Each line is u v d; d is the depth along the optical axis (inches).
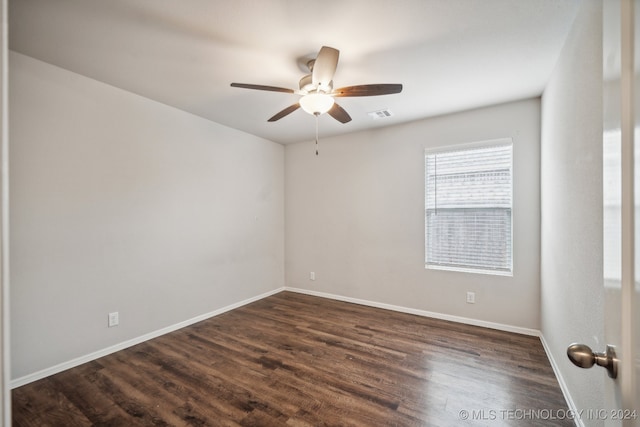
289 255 182.1
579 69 64.1
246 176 156.1
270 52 81.0
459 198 129.1
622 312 22.8
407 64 87.1
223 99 112.6
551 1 61.5
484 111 121.6
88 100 95.0
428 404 73.7
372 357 97.4
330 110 97.0
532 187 113.2
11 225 80.1
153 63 86.7
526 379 84.1
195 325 126.1
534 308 113.9
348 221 159.0
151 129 112.8
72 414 70.4
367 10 64.4
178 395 77.6
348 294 159.6
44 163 85.7
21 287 81.7
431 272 135.1
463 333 116.3
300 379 84.8
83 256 93.9
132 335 106.7
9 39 74.6
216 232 139.4
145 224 110.8
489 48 78.7
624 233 22.4
